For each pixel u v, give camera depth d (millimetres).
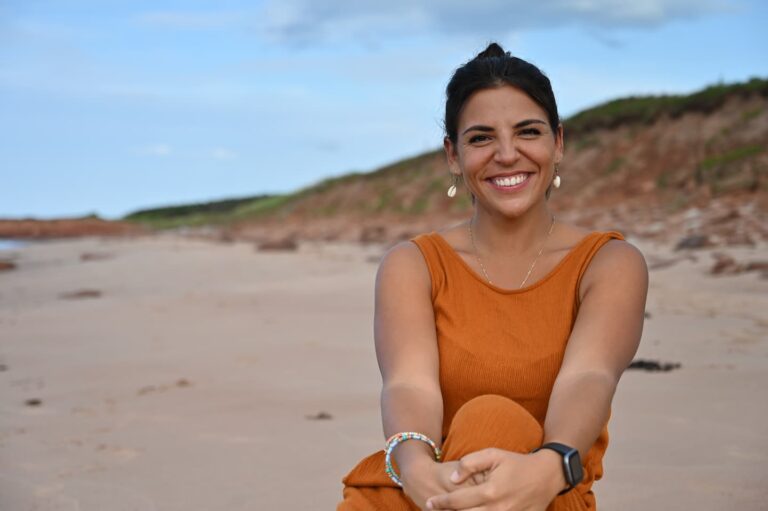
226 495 3482
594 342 2352
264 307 9867
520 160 2510
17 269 17188
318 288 11586
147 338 7957
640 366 5398
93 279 14523
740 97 29938
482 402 2193
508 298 2500
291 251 19094
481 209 2627
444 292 2555
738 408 4340
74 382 6008
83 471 3869
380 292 2574
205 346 7332
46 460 4055
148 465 3930
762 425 4031
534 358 2424
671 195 25047
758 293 8461
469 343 2463
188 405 5129
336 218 37219
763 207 18297
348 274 13258
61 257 19594
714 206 20078
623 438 3939
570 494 2215
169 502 3432
